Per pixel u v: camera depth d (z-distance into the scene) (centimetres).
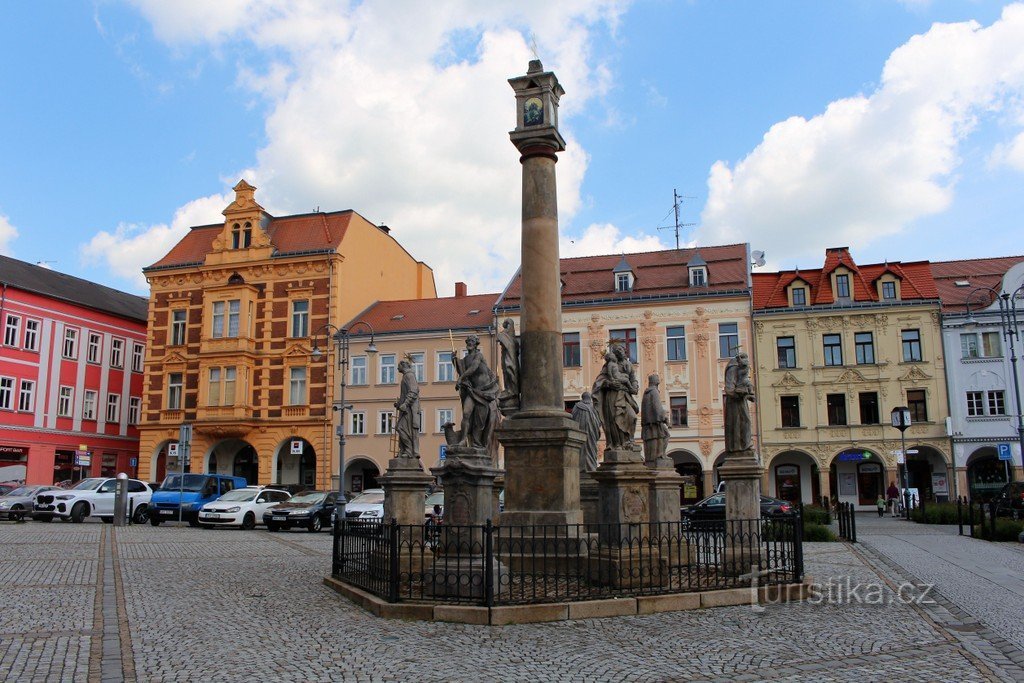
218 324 5075
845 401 4447
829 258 4678
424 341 4809
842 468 4525
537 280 1395
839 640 949
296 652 899
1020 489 2956
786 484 4556
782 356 4538
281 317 5006
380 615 1094
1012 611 1147
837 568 1631
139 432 5397
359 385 4844
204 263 5156
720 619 1059
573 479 1328
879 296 4494
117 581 1468
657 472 1566
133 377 5856
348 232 5103
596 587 1180
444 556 1232
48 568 1642
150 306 5269
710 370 4528
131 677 796
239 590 1368
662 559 1167
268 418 4912
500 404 1495
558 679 788
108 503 3453
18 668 825
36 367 5081
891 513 4059
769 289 4722
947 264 4903
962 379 4341
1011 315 4325
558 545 1232
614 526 1210
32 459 4997
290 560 1892
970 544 2186
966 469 4275
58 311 5275
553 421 1315
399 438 1603
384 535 1176
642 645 917
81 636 982
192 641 958
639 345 4622
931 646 925
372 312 5212
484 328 4722
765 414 4491
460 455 1370
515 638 952
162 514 3366
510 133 1448
